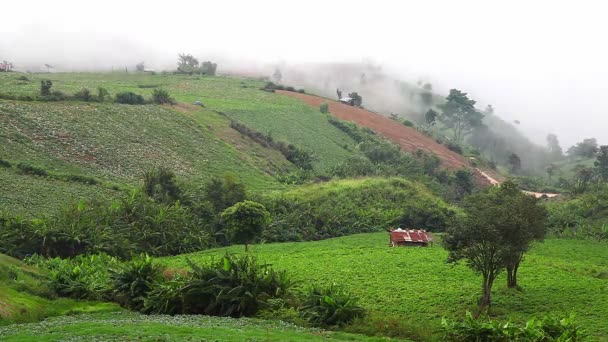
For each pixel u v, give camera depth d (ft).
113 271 143.33
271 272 129.59
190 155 348.38
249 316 124.98
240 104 510.58
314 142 459.73
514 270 146.10
